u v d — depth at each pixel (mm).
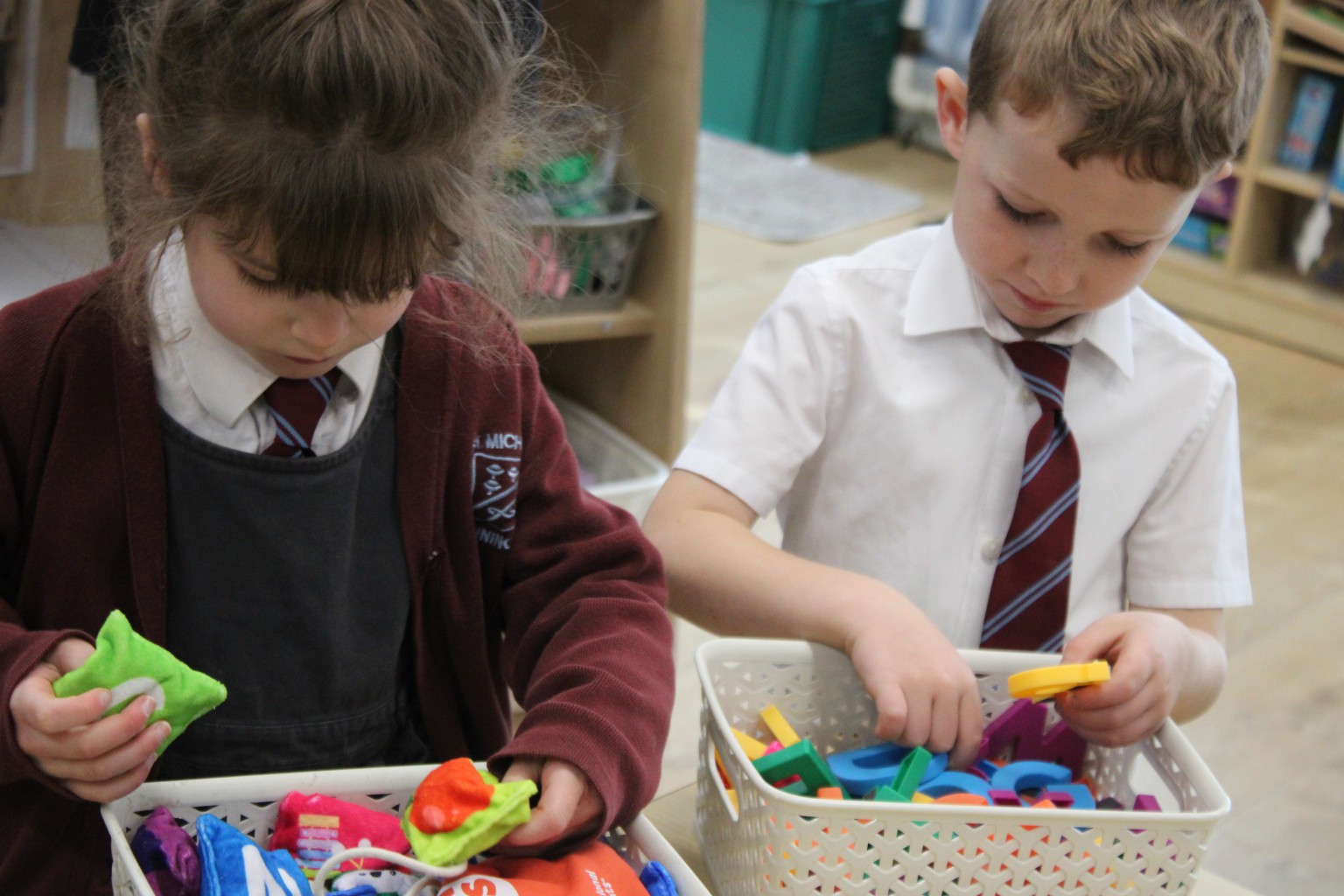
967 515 1071
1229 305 3330
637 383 1867
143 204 688
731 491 1055
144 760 635
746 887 769
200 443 758
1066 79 843
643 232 1749
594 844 703
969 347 1074
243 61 609
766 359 1087
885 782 858
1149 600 1102
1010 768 882
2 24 1197
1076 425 1064
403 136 615
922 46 4281
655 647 802
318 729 822
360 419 804
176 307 744
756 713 912
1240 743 1991
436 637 876
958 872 745
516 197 804
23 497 758
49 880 754
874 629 907
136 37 694
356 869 684
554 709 731
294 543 782
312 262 615
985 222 934
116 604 773
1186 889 768
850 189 3967
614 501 1733
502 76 694
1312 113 3156
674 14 1635
